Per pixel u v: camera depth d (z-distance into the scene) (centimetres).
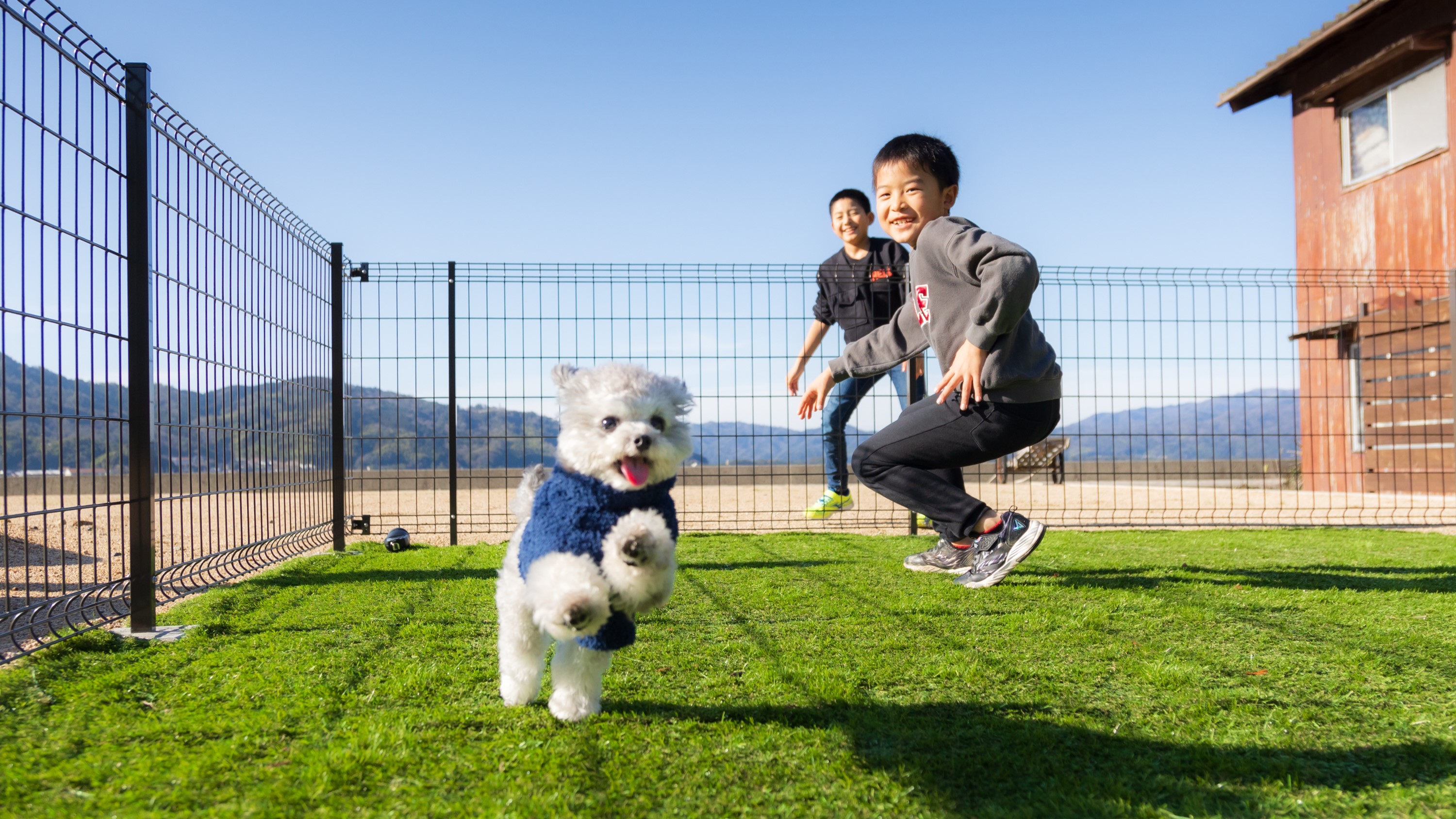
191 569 455
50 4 277
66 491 858
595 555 197
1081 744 211
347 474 641
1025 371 366
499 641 241
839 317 657
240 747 203
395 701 240
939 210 389
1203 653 292
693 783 188
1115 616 348
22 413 271
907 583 426
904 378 643
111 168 315
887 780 190
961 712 235
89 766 192
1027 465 1250
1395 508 854
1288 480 1172
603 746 206
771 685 256
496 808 173
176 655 286
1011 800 182
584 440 204
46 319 279
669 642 307
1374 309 1027
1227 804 180
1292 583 425
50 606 297
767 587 414
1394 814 174
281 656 285
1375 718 228
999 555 408
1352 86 1093
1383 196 1050
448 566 486
